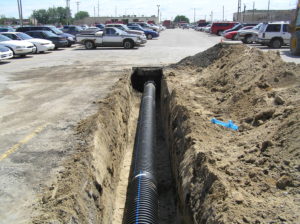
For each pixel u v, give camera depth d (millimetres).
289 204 3555
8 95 10961
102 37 27094
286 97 6281
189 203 4688
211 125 6473
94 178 5262
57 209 4172
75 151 6043
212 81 10688
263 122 5961
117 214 5820
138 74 15812
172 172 7195
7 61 19688
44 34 27047
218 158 4941
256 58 9500
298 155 4258
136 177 6125
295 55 18734
